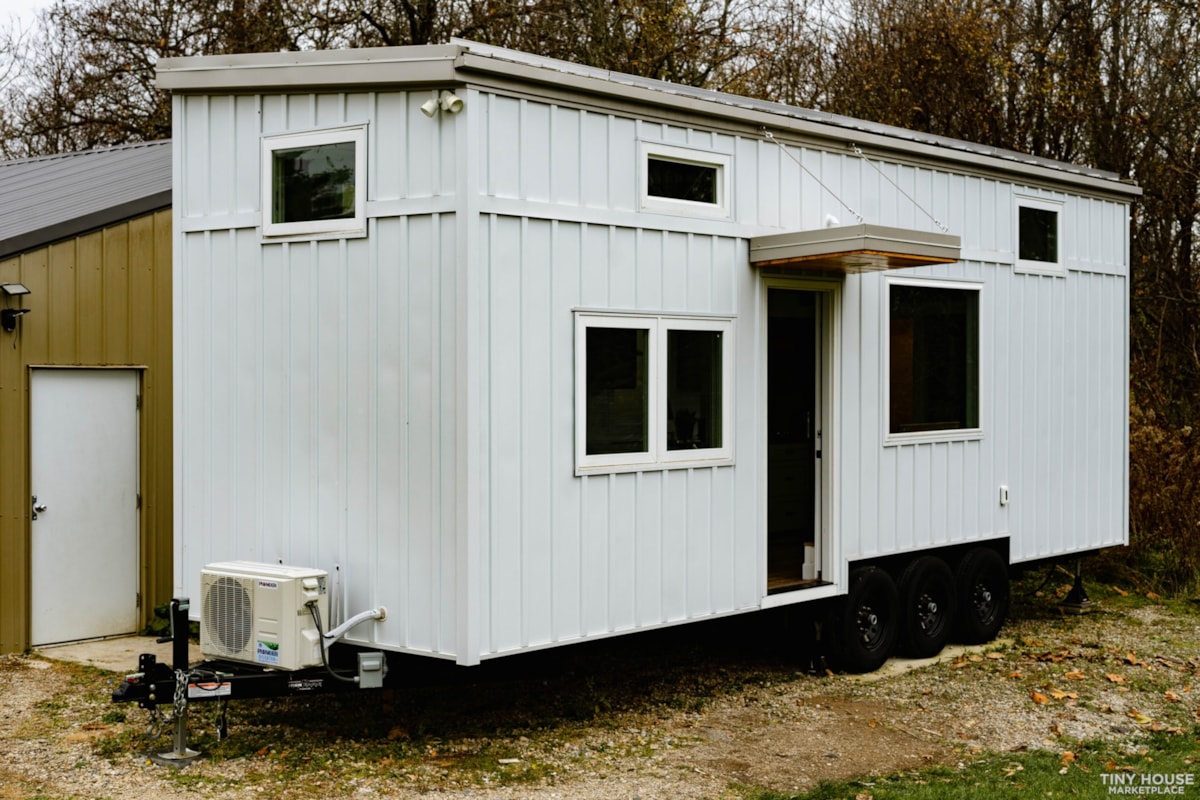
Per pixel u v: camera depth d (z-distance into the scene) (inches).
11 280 299.0
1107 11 650.8
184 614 221.0
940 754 242.7
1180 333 621.9
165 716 248.8
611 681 294.4
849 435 305.0
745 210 280.2
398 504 229.0
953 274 334.6
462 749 234.7
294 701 264.8
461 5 725.3
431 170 225.5
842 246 259.9
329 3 711.7
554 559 236.1
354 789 208.7
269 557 246.5
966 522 339.9
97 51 759.1
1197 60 640.4
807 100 759.1
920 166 327.0
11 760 220.2
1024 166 354.9
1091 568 456.4
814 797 210.5
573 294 240.4
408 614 227.9
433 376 224.4
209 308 255.1
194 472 258.2
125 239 325.7
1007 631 368.2
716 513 271.3
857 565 315.3
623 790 213.8
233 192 250.4
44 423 309.0
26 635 304.8
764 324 284.7
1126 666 322.7
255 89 244.4
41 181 413.7
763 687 293.4
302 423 242.1
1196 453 460.4
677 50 699.4
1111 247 395.9
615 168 249.8
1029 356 361.7
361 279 233.8
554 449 236.2
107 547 323.3
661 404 258.1
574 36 705.6
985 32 655.1
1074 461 378.9
